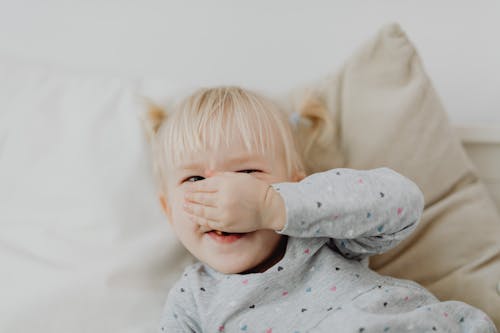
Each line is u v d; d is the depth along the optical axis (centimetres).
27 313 84
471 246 96
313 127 107
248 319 81
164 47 136
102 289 89
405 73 105
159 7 135
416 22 129
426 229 99
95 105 110
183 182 89
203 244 87
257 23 134
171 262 98
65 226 98
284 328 80
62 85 115
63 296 87
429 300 85
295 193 77
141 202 101
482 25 127
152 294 93
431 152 101
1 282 90
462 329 83
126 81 116
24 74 116
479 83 128
